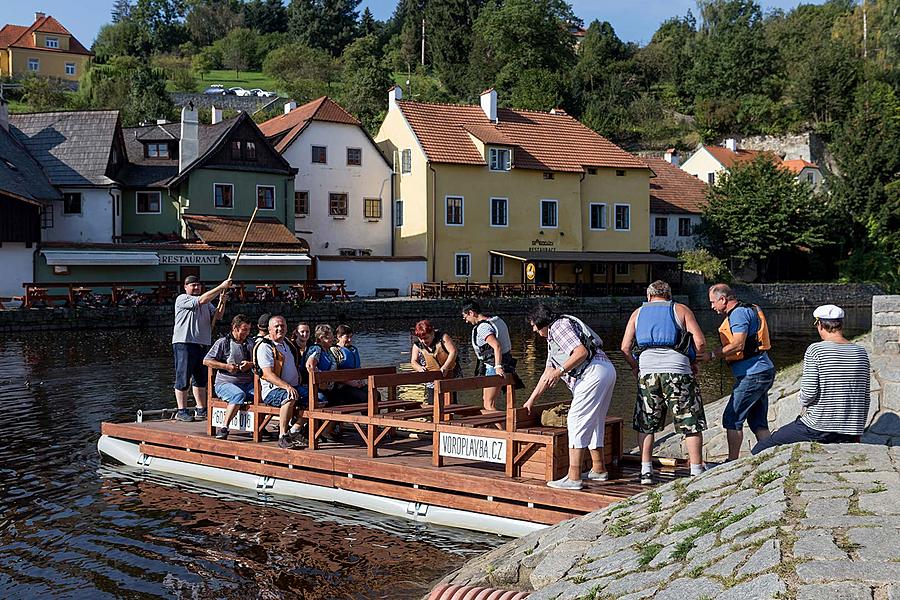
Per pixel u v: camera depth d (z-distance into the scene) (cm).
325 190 5728
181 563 898
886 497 596
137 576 864
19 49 11306
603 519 759
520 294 5453
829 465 685
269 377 1166
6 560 909
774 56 10750
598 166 6009
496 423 1073
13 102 9412
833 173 8012
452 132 5816
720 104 9712
